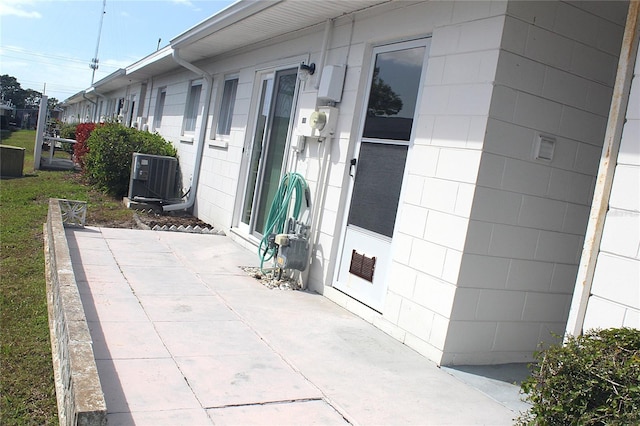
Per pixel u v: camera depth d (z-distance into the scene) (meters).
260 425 2.77
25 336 4.19
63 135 23.61
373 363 3.77
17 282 5.41
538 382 2.58
